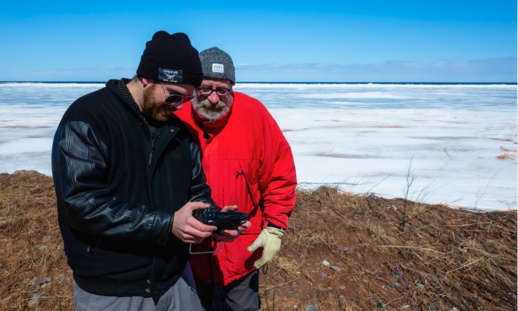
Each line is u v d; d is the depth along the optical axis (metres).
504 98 39.81
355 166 8.46
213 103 2.04
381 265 3.48
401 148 10.69
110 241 1.57
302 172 7.86
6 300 2.73
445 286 3.27
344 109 24.56
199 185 1.86
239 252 2.23
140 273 1.61
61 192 1.44
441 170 8.17
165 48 1.50
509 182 7.25
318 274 3.27
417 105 29.09
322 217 4.16
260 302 2.91
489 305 3.08
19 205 4.01
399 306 3.02
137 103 1.60
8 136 12.13
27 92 46.72
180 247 1.73
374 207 4.52
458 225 4.20
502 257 3.64
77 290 1.64
